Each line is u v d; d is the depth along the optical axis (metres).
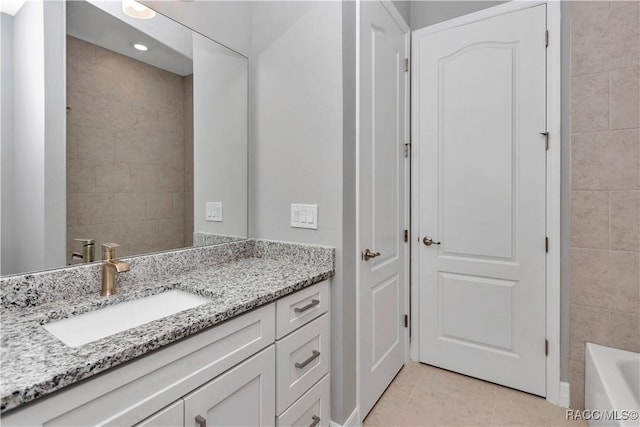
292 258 1.67
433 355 2.28
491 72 2.03
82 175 1.21
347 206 1.57
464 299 2.16
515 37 1.96
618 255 1.71
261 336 1.16
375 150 1.83
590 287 1.79
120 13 1.32
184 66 1.54
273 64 1.74
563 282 1.87
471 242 2.12
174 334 0.85
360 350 1.68
